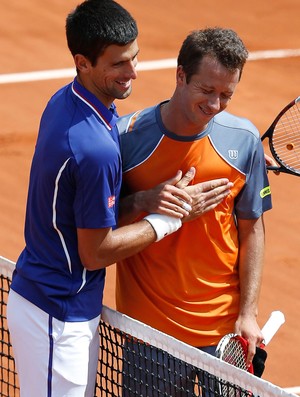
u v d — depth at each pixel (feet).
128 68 59.72
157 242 66.33
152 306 67.56
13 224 134.31
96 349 64.85
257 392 57.31
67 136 59.47
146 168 65.77
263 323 111.34
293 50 196.95
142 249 63.67
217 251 67.36
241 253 69.46
